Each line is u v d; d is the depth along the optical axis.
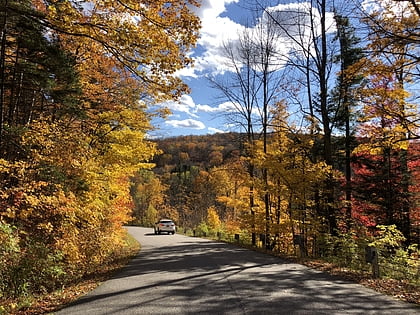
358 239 14.66
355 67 10.94
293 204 19.64
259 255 16.81
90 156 14.03
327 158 18.30
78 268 12.80
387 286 8.83
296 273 11.04
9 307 7.28
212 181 43.72
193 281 9.77
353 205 21.86
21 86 13.95
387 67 10.57
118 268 13.18
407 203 19.89
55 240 11.59
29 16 9.72
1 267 8.66
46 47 12.25
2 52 11.25
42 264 9.86
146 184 73.38
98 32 8.72
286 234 21.45
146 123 17.06
